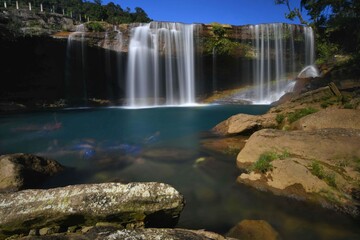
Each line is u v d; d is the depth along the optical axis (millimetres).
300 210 5504
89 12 56000
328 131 7336
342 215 5199
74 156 9742
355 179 5652
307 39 30828
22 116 18906
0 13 23156
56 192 4328
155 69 26891
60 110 22453
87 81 26219
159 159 9172
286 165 6332
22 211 3957
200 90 29594
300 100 12430
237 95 30172
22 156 7301
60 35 23188
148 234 3381
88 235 3336
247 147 7984
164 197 4316
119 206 4117
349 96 11297
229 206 5852
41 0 66250
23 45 22078
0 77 22281
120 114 20750
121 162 8984
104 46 24797
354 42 28797
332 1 21578
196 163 8625
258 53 29375
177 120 18125
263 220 5172
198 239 3383
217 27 27375
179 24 26875
